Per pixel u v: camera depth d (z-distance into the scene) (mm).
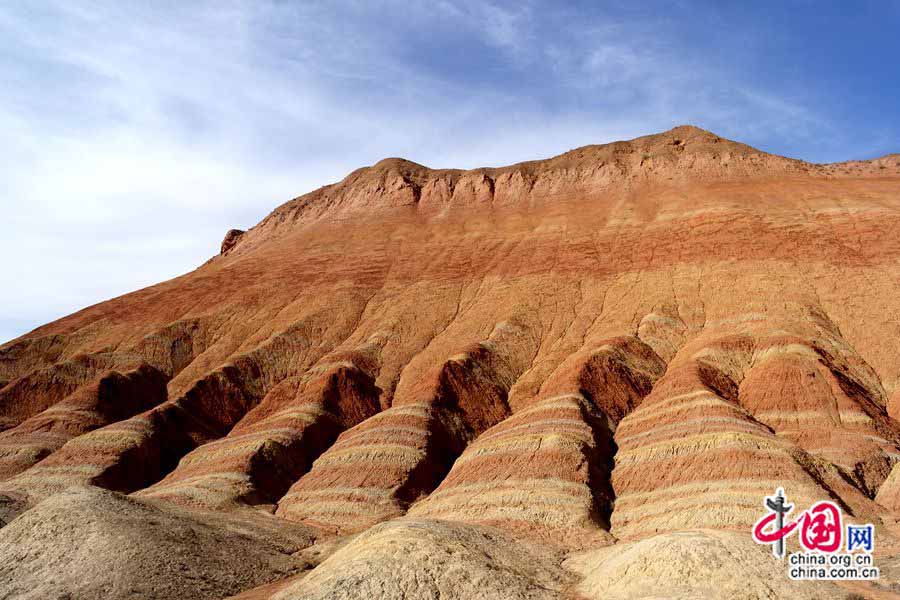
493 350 84375
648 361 76312
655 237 103188
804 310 78312
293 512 60344
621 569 35156
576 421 61875
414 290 104438
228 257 156375
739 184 117000
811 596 31078
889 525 46750
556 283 97938
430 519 45281
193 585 38406
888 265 82750
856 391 64312
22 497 62969
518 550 42344
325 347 95312
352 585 32938
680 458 55062
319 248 125188
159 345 100875
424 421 68000
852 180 112500
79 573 38594
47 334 109938
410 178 148625
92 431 77000
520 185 138125
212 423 82000
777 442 53156
